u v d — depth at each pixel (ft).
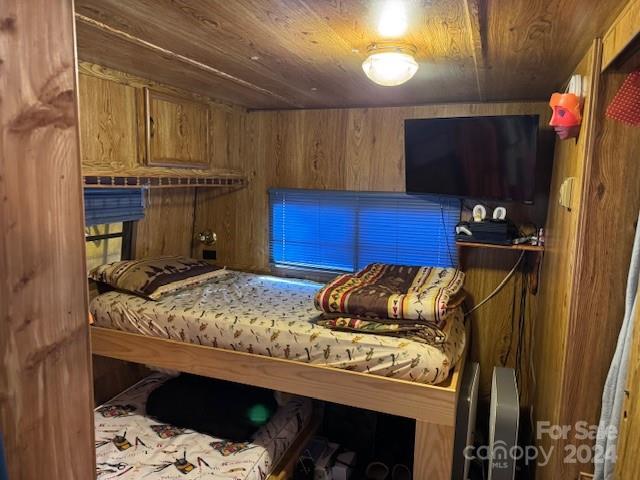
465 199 9.71
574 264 4.97
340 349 6.88
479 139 8.68
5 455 1.97
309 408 9.22
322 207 11.30
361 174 10.78
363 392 6.73
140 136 8.77
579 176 5.07
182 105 9.64
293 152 11.44
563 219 6.40
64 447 2.30
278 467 7.88
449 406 6.28
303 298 9.20
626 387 3.73
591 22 4.33
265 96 9.77
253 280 10.83
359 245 11.04
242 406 8.13
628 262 4.71
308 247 11.60
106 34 5.59
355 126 10.72
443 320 7.34
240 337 7.50
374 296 7.32
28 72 1.97
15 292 2.00
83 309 2.33
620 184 4.65
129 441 7.63
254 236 12.07
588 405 5.05
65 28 2.12
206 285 10.16
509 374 8.08
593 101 4.66
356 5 4.34
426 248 10.43
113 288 9.51
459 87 8.21
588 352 4.97
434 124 9.11
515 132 8.29
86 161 7.65
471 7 4.23
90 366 2.41
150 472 6.85
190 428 8.04
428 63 6.46
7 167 1.93
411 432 9.38
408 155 9.66
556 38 4.99
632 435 3.49
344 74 7.41
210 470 6.93
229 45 5.94
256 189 11.93
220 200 12.28
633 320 3.86
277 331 7.26
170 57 6.76
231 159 11.46
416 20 4.69
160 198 11.12
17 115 1.94
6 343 1.99
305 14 4.64
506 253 9.76
